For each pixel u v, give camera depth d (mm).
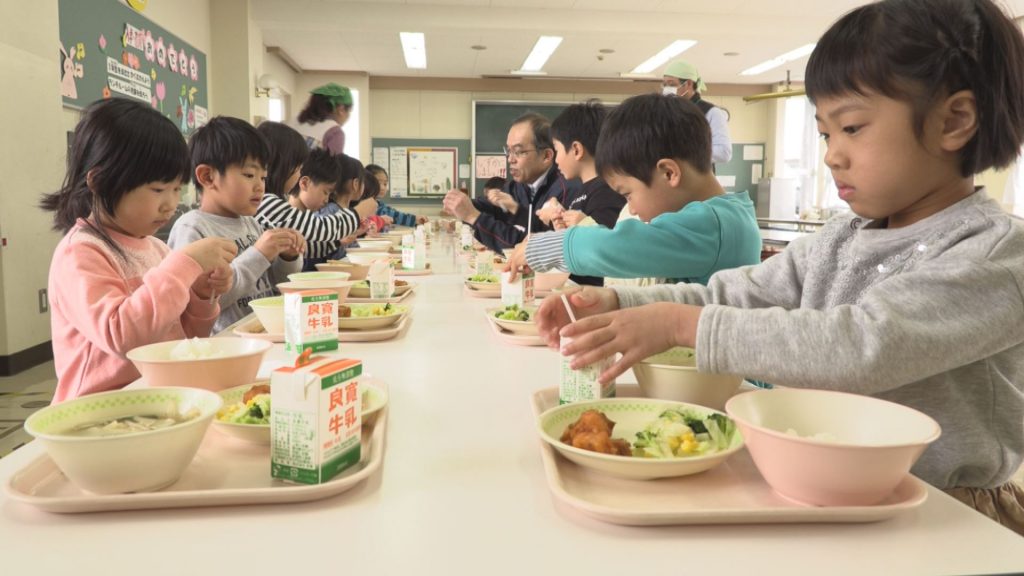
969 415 770
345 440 627
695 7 6406
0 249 3172
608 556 480
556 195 2848
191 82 5547
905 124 680
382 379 967
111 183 1197
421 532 516
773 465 548
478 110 9352
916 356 633
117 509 543
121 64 4301
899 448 505
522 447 706
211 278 1280
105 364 1167
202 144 1872
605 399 760
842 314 664
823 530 520
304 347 1137
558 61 8250
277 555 479
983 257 669
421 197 9469
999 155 693
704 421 671
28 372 3314
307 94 8969
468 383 970
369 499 576
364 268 2316
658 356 942
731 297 1014
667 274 1375
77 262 1138
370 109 9305
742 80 9422
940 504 565
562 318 881
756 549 490
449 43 7355
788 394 650
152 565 464
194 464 648
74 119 3783
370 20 6410
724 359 683
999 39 667
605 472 620
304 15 6324
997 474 774
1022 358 791
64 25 3662
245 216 2061
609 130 1468
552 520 537
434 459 671
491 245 2969
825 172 9781
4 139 3154
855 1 6168
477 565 467
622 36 6863
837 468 514
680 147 1413
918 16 659
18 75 3219
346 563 468
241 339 967
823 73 715
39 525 522
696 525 525
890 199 726
